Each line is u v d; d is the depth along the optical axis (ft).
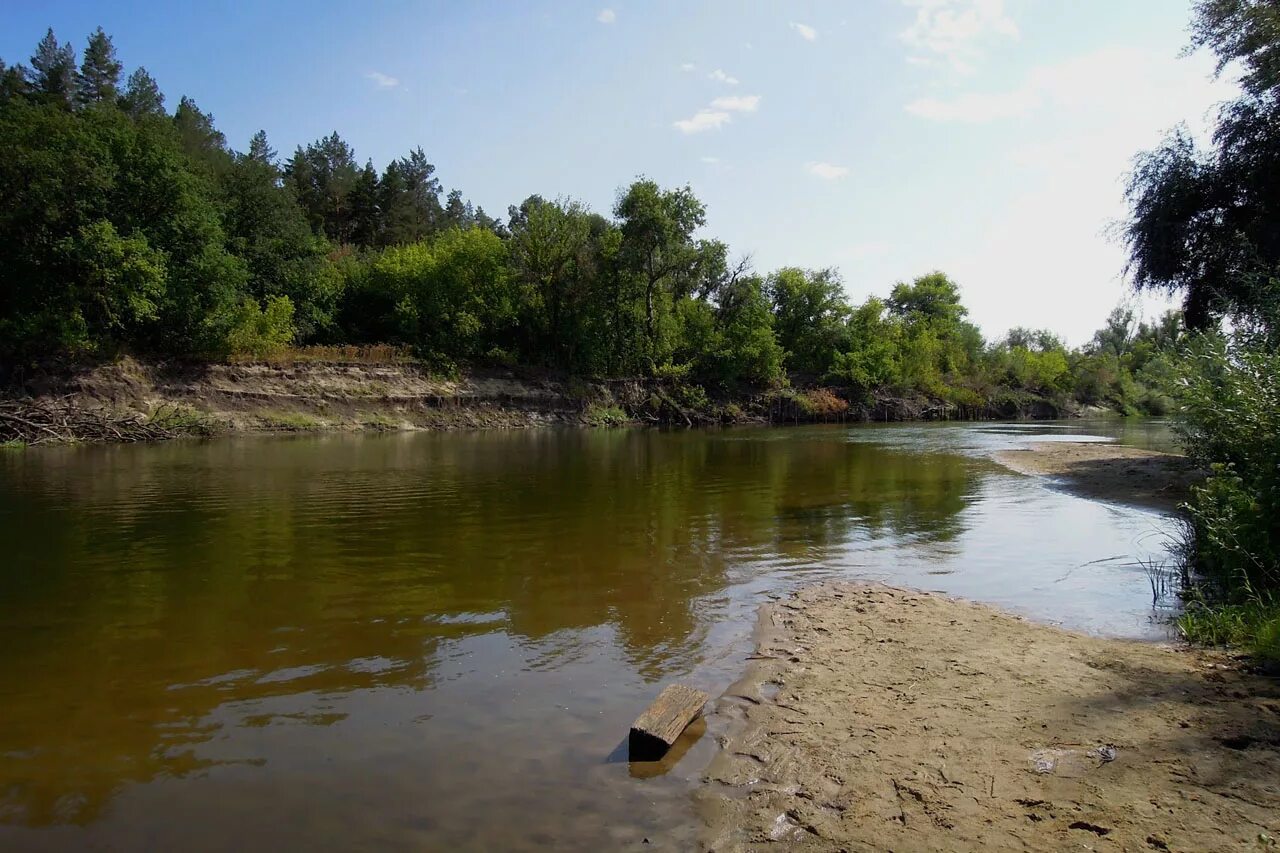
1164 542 38.40
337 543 38.65
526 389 155.02
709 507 50.67
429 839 13.70
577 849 13.41
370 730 18.08
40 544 37.76
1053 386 247.50
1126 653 22.63
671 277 192.34
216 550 36.78
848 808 14.52
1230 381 34.09
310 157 254.47
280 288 146.20
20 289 107.65
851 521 45.73
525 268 170.09
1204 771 15.25
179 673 21.59
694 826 14.10
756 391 192.85
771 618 26.81
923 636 24.61
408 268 158.10
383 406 132.67
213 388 115.96
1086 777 15.26
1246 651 22.40
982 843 13.21
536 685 20.83
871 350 212.84
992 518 46.57
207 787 15.51
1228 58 64.75
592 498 54.39
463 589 30.35
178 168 119.34
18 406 94.84
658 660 22.75
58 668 21.91
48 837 13.73
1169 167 69.92
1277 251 62.80
